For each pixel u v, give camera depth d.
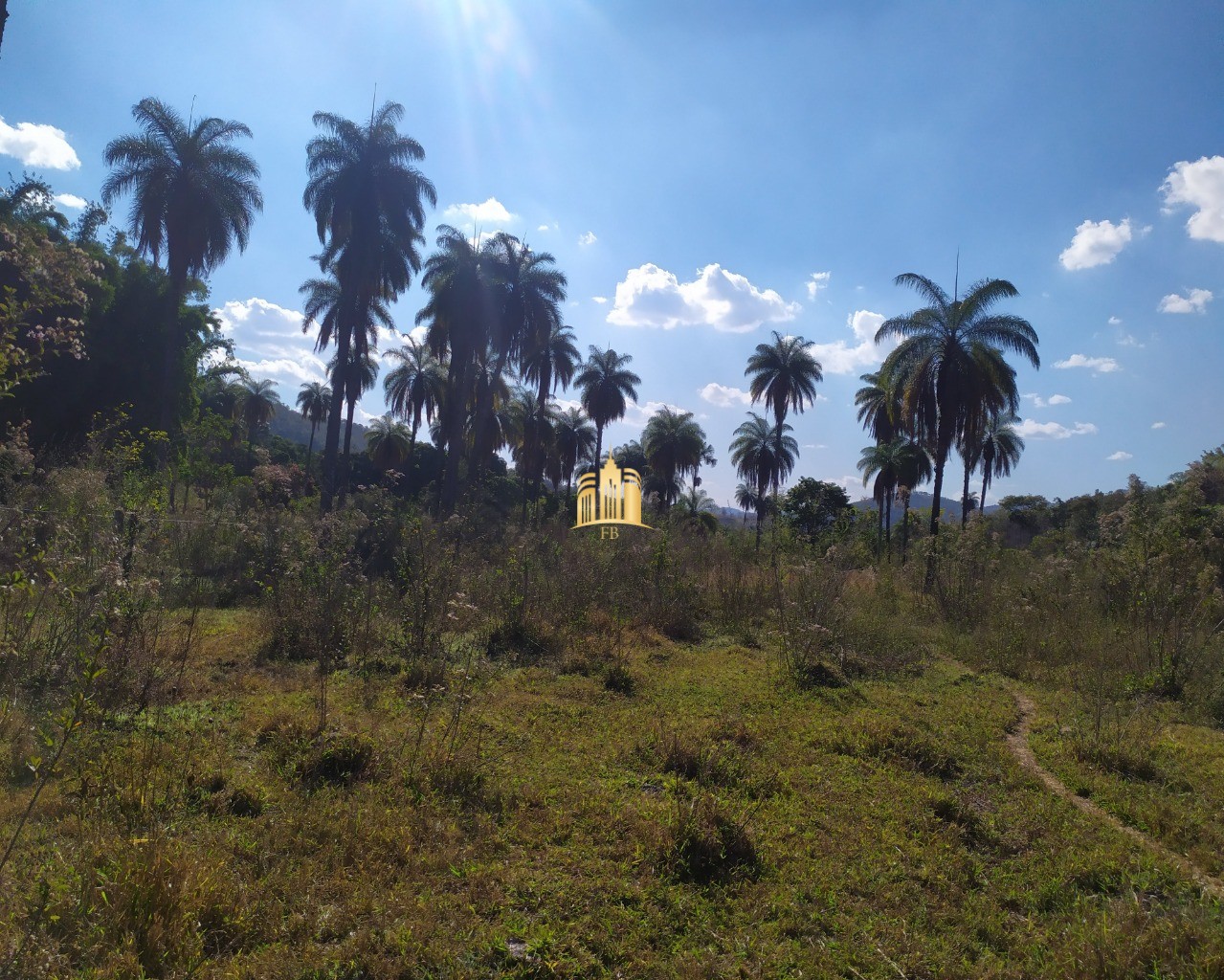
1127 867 4.63
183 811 4.39
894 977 3.43
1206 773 6.66
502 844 4.39
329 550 10.22
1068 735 7.62
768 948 3.57
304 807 4.61
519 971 3.25
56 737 4.66
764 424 43.91
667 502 47.38
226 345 26.00
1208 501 19.67
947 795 5.52
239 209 22.45
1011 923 4.03
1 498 7.52
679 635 12.27
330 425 23.75
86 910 3.14
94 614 5.12
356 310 26.16
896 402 24.55
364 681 7.76
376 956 3.25
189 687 6.93
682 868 4.26
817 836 4.87
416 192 24.36
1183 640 9.80
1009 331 21.39
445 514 17.66
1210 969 3.25
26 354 3.79
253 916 3.40
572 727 6.83
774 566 14.23
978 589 14.88
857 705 8.39
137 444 12.70
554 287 28.97
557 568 12.47
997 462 40.78
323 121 23.75
